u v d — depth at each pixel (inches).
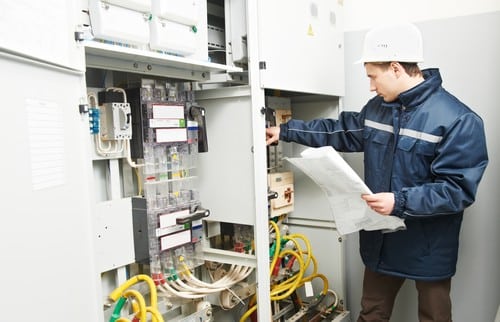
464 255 79.4
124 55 45.8
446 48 78.5
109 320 50.1
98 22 42.3
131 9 45.1
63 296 36.4
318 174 61.2
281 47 63.0
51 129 35.2
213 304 67.9
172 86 58.1
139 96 54.0
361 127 71.4
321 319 81.7
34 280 32.6
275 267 73.7
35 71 33.1
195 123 60.4
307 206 88.5
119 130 50.9
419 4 80.7
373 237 67.5
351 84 87.0
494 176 76.0
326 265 87.7
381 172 65.4
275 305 78.2
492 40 74.8
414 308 83.6
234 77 65.7
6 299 29.5
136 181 59.0
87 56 45.0
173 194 58.2
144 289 56.0
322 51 74.8
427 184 58.0
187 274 59.3
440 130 58.8
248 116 60.4
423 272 62.6
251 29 58.0
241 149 61.5
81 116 40.1
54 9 35.5
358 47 86.0
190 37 52.6
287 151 85.2
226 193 63.5
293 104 89.6
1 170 29.2
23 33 31.0
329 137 73.3
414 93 60.4
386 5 83.7
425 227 62.1
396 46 60.4
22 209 31.3
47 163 34.5
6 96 29.7
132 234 54.3
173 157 58.1
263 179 59.6
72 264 37.9
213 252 64.4
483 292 78.1
